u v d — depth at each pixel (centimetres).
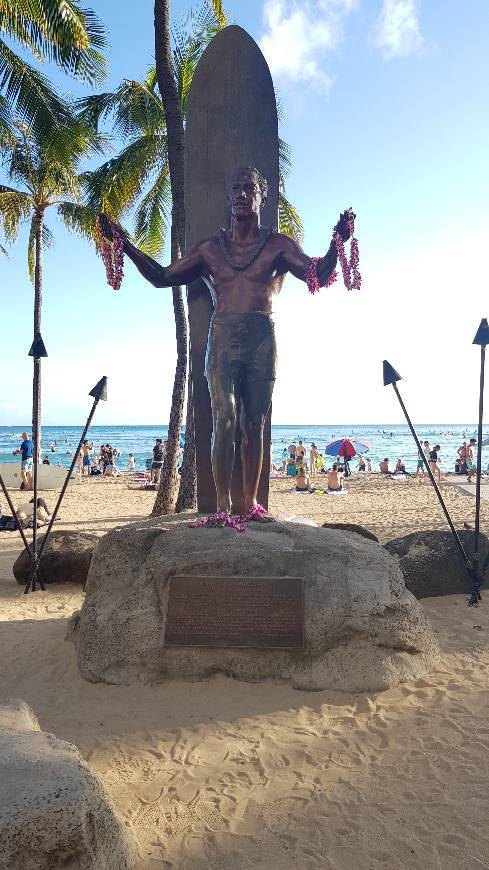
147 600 468
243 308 542
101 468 3108
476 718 386
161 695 426
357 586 464
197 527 516
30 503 1245
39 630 584
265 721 389
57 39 1134
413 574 664
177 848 278
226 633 446
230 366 539
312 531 516
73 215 1892
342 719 391
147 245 1753
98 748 362
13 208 1806
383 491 2120
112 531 521
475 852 271
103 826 241
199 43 1431
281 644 440
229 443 533
